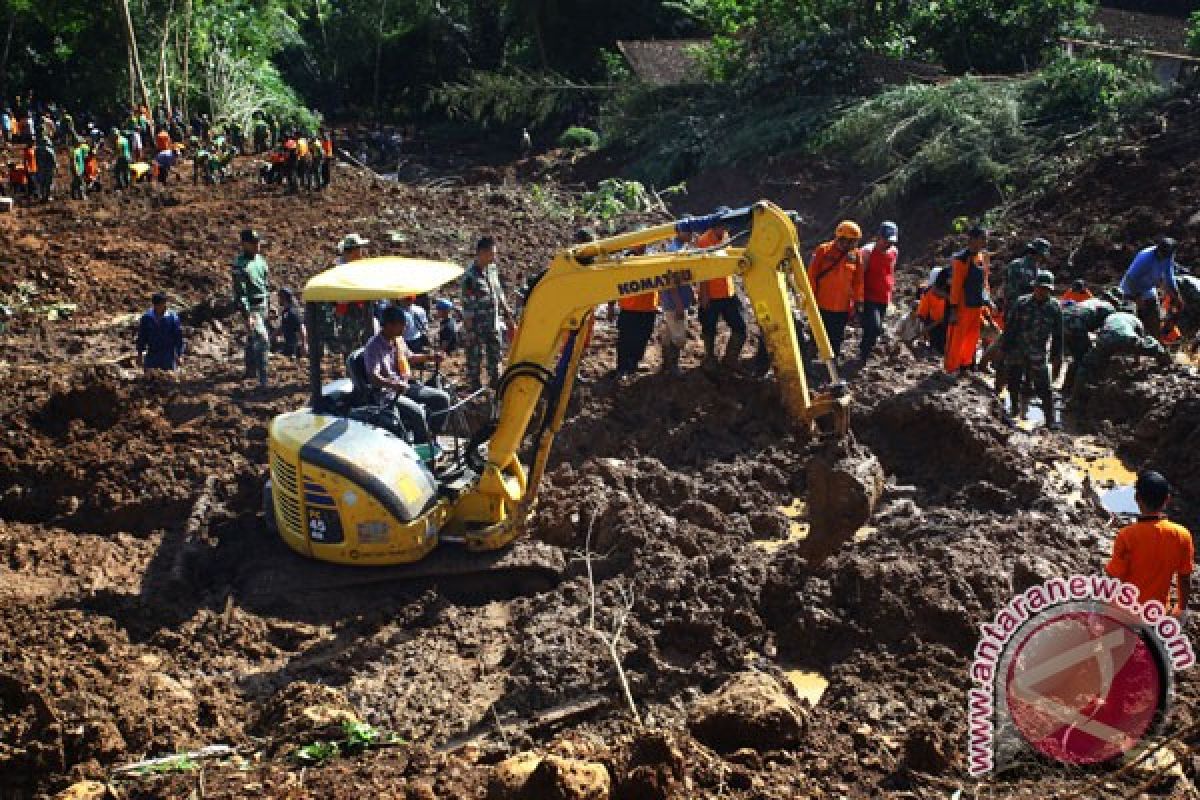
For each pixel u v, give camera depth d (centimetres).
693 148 3167
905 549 991
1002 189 2423
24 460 1216
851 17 3262
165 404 1346
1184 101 2384
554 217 2619
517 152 4691
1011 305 1328
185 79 4619
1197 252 1947
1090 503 1091
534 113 4578
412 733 819
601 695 830
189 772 754
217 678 903
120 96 4803
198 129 4169
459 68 5750
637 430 1294
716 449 1270
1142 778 677
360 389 1081
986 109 2533
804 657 895
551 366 985
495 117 5025
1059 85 2553
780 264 900
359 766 750
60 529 1155
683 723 777
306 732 796
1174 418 1217
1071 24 3139
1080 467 1208
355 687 881
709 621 895
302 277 2062
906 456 1245
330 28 6016
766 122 3042
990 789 680
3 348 1736
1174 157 2216
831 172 2770
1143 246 2019
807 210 2716
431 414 1091
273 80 5088
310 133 4738
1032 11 3123
